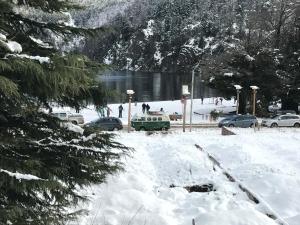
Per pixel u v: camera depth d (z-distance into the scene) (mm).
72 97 8148
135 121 41000
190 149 22766
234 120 44500
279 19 69500
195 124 47312
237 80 61438
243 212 12297
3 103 7660
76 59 7145
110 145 9086
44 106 8508
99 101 8367
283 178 17844
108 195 14719
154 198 15422
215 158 22281
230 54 62688
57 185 7426
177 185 18188
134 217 12844
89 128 9086
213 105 72312
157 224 12531
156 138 27469
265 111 60500
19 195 7754
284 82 62406
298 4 70000
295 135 30578
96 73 7965
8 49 6613
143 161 21031
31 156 7969
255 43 63844
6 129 8094
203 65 67000
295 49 68562
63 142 8602
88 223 12203
